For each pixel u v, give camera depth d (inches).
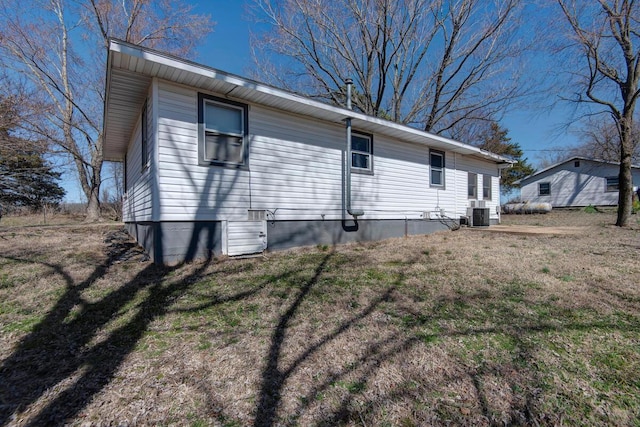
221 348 98.2
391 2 546.3
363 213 293.3
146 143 234.5
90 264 200.1
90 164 627.5
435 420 67.5
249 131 236.4
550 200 905.5
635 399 73.2
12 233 360.2
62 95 623.2
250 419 68.4
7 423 67.4
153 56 175.5
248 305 133.0
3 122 437.1
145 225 241.6
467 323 111.9
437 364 87.4
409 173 357.4
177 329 111.7
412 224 359.9
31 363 90.5
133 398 75.2
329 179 285.1
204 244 214.8
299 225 265.6
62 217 714.8
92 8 577.9
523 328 107.3
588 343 97.3
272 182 248.7
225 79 201.8
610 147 832.9
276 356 93.0
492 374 82.7
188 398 75.2
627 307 124.4
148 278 171.0
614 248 243.4
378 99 642.8
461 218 426.3
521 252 231.9
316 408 71.4
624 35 392.5
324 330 109.1
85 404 73.1
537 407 71.1
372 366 87.0
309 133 271.6
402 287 153.1
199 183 213.2
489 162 488.1
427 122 658.2
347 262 209.0
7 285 158.7
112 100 238.4
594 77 420.8
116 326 114.0
